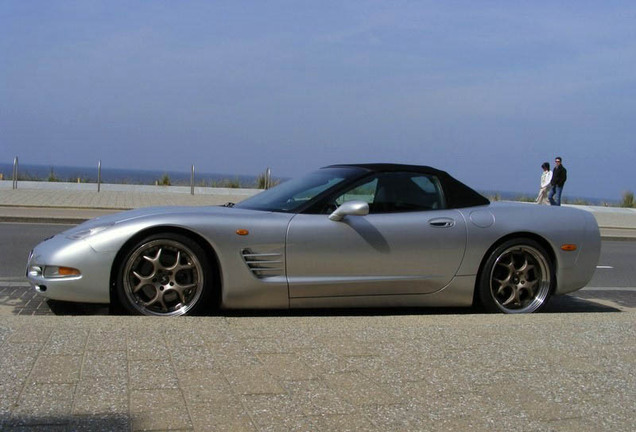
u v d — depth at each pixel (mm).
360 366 3820
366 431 2973
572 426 3148
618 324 5133
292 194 5844
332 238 5406
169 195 21516
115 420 2924
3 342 3906
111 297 5094
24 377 3373
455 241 5688
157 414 3012
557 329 4887
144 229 5066
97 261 4996
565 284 6090
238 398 3256
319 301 5457
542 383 3701
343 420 3072
